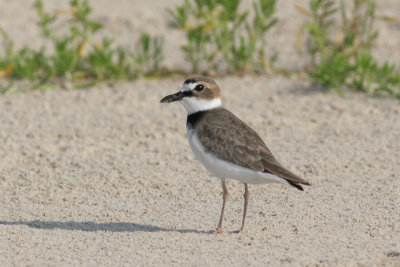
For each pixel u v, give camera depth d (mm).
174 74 17219
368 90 15953
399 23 20406
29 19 20906
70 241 9117
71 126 14141
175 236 9273
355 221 9672
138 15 21188
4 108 15234
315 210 10133
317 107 15086
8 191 11156
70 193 11086
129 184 11398
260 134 13656
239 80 16828
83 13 17344
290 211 10133
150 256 8562
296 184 8875
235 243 8984
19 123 14328
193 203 10617
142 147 13133
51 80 17172
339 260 8234
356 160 12188
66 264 8352
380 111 14812
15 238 9211
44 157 12586
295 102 15367
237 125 9406
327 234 9203
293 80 16781
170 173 11828
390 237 9047
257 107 15039
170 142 13352
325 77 16188
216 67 17344
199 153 9438
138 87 16547
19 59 17344
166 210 10352
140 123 14273
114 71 16953
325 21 19656
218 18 17219
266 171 9023
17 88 16453
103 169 12016
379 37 19266
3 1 22453
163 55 18453
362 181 11273
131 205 10578
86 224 9797
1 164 12250
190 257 8500
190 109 9734
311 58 17547
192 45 17250
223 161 9203
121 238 9211
